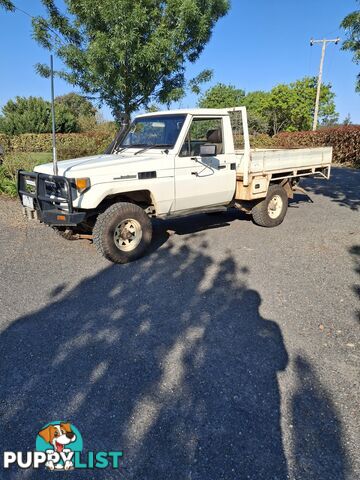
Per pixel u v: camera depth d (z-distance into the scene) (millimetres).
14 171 9820
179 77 9531
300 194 10141
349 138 17812
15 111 27344
